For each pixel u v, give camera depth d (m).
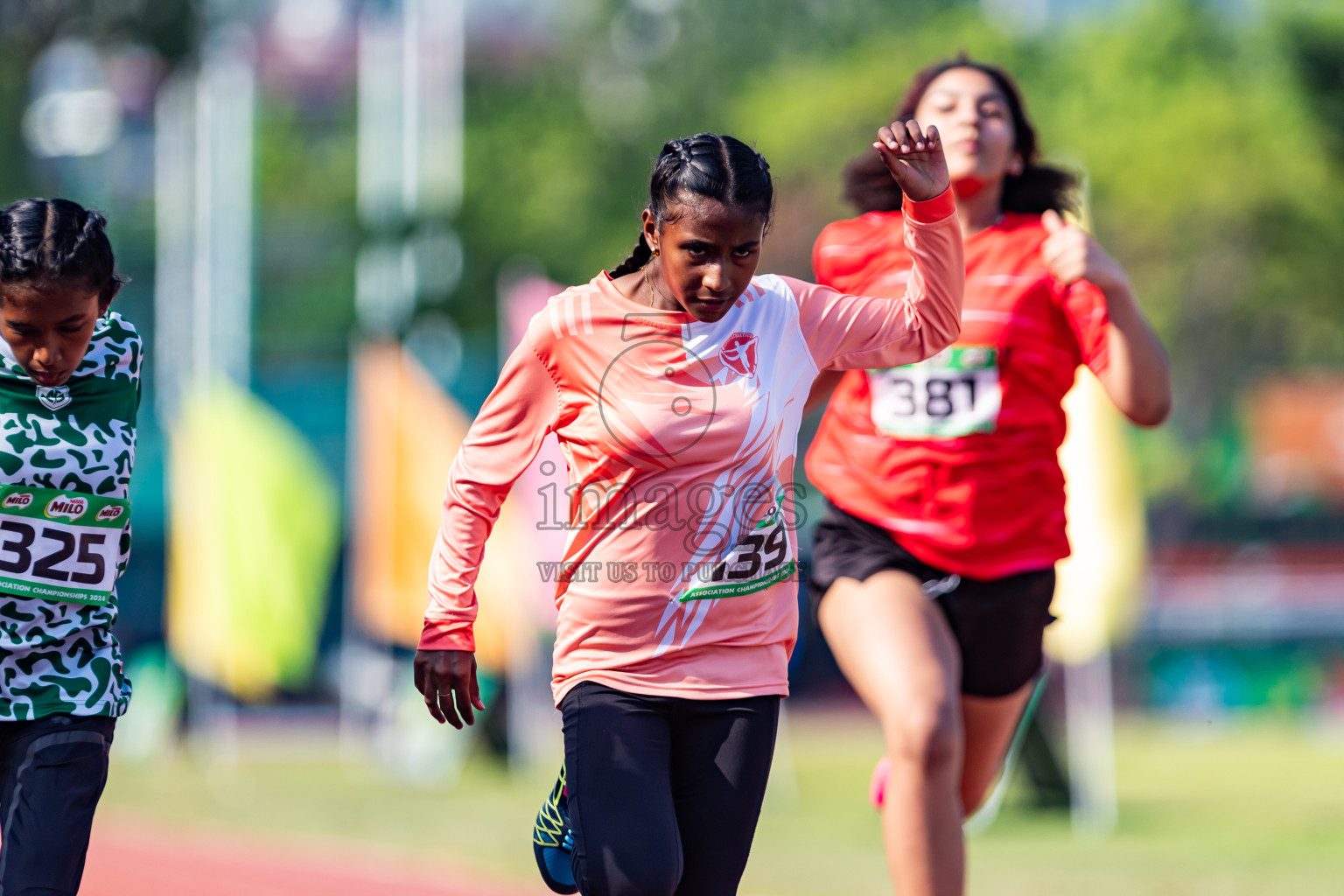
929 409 13.69
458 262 78.88
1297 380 98.88
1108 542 29.67
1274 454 97.00
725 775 10.66
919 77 14.28
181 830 28.31
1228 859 24.11
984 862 24.38
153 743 44.97
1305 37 70.06
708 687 10.61
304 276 99.94
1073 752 31.98
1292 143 85.19
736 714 10.67
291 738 52.41
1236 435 97.94
